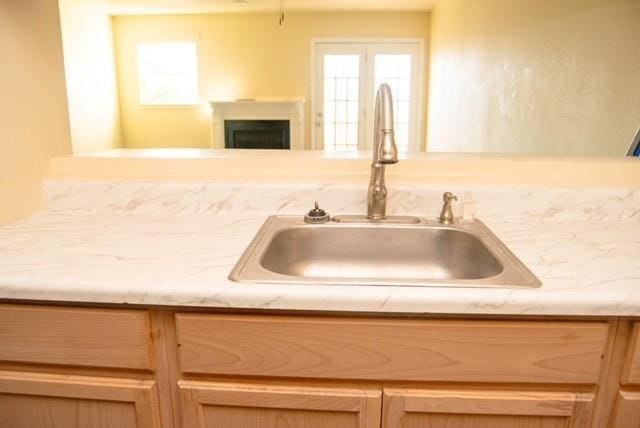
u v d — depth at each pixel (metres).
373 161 1.19
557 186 1.25
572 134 2.39
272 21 6.28
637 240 1.06
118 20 6.33
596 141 2.17
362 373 0.80
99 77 6.08
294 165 1.33
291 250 1.19
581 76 2.30
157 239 1.05
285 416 0.83
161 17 6.30
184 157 1.35
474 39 4.12
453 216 1.22
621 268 0.87
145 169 1.33
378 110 1.11
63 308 0.81
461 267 1.17
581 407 0.79
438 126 5.70
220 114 6.42
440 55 5.57
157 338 0.82
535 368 0.78
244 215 1.27
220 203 1.28
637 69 1.86
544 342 0.77
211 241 1.04
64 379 0.85
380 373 0.79
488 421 0.81
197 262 0.90
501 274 0.84
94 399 0.85
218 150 1.55
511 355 0.78
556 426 0.81
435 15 5.86
